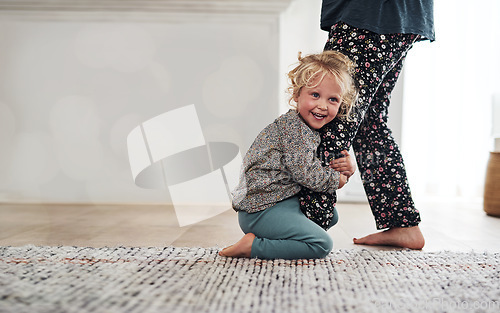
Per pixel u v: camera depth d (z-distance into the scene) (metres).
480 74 2.78
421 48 2.78
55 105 2.52
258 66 2.48
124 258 1.09
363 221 1.87
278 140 1.20
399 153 1.36
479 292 0.86
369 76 1.25
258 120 2.49
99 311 0.73
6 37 2.50
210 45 2.48
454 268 1.04
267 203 1.16
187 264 1.04
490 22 2.76
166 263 1.04
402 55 1.35
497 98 2.72
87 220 1.83
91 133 2.53
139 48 2.49
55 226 1.67
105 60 2.50
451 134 2.81
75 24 2.48
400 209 1.32
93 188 2.52
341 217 1.99
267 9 2.42
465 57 2.78
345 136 1.22
